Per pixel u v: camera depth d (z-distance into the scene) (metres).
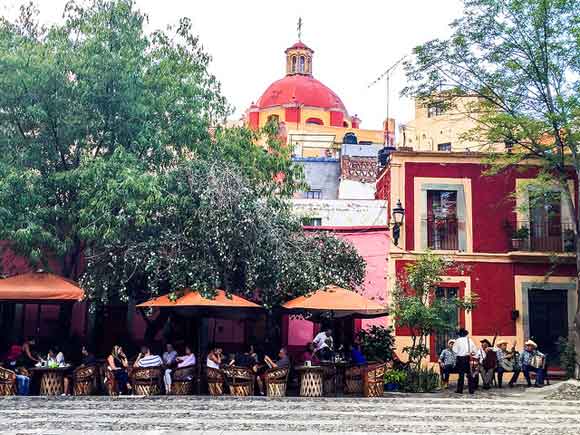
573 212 18.11
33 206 16.22
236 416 12.09
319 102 43.97
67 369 15.18
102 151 18.16
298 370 15.22
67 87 16.98
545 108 18.52
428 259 17.89
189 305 14.54
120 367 15.34
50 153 17.53
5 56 16.52
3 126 17.14
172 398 14.16
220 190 16.12
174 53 18.77
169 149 17.97
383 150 24.95
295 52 46.34
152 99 17.50
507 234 21.14
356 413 12.64
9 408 12.69
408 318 17.02
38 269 16.97
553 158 18.38
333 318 17.70
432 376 17.16
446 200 21.53
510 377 20.25
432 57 19.61
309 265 16.88
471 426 11.57
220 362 15.64
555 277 21.00
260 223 16.45
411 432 10.95
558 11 17.83
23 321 19.86
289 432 10.71
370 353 17.72
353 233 21.19
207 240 15.75
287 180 20.19
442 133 35.41
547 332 20.89
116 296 18.25
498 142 19.67
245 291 16.92
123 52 17.34
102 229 15.69
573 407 13.96
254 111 44.00
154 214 16.20
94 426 11.03
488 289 20.92
